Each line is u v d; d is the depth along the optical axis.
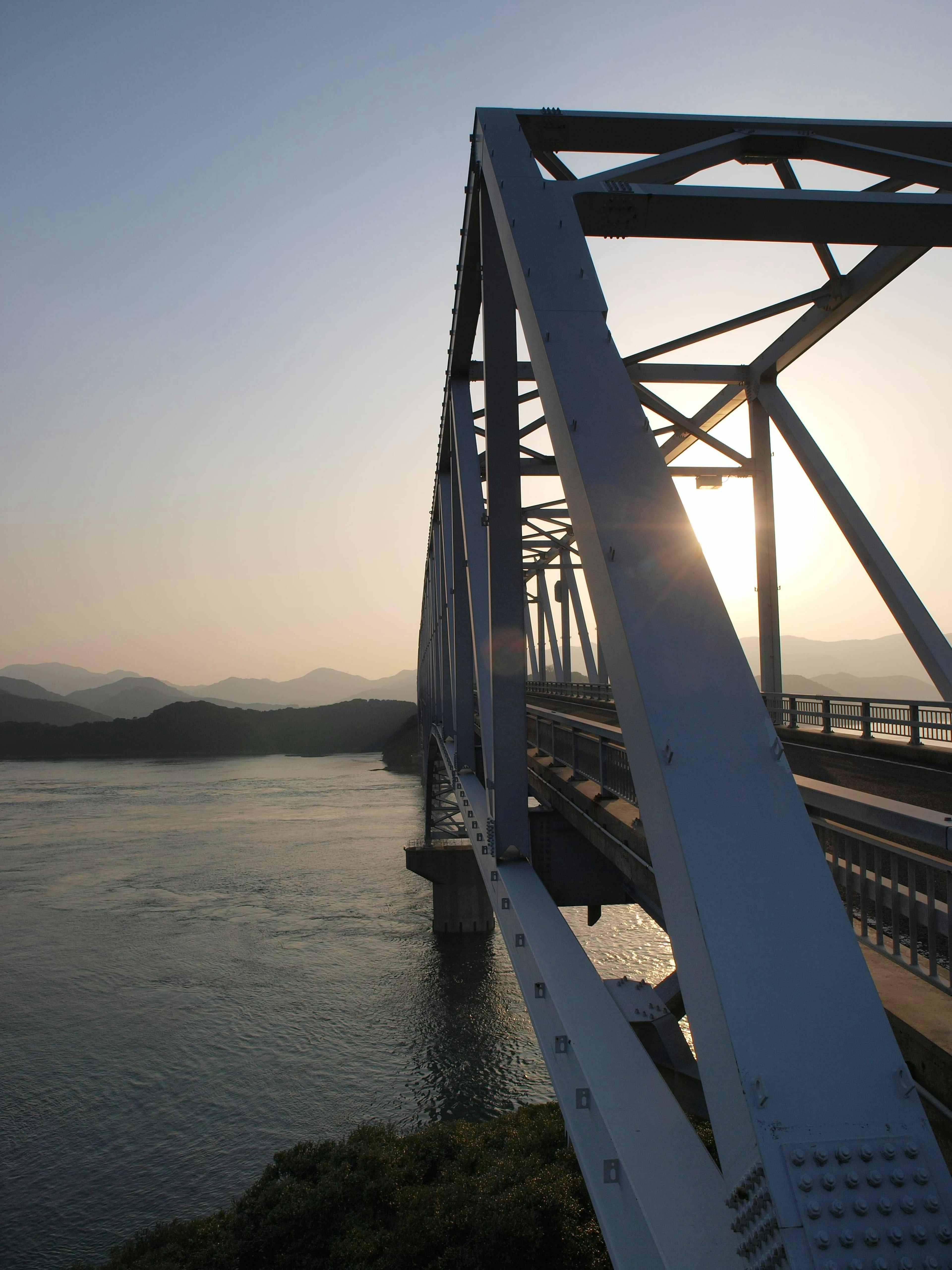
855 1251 2.25
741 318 17.38
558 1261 13.64
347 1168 18.44
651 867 6.04
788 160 7.24
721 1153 2.69
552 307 4.61
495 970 34.41
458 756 15.54
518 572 8.71
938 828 4.00
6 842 63.91
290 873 51.84
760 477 21.92
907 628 14.49
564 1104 4.89
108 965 35.09
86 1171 20.80
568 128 6.89
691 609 3.49
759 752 3.17
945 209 6.05
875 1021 2.62
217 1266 15.63
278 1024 29.19
